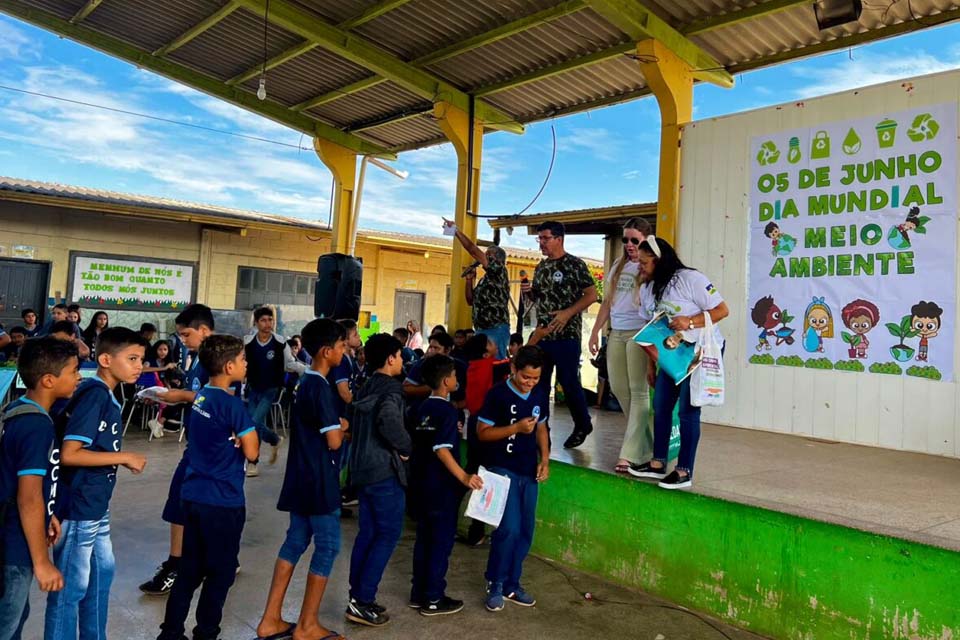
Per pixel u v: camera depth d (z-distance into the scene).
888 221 5.02
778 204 5.64
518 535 3.73
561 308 4.82
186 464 3.62
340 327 3.35
